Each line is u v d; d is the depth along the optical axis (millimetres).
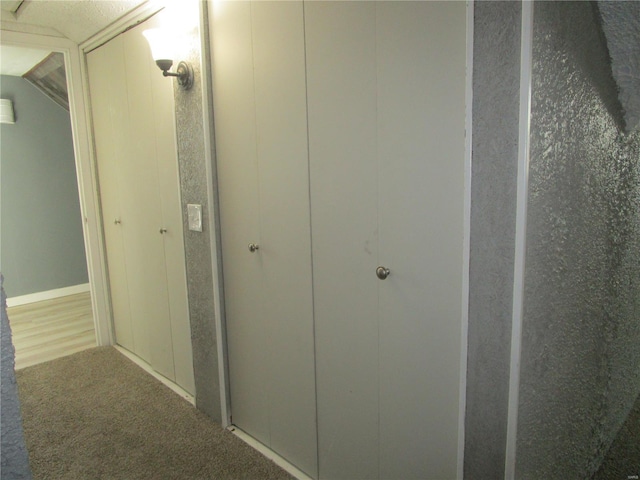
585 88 1262
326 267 1543
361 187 1380
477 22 1004
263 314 1852
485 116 1020
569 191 1247
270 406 1903
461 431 1182
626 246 1780
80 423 2172
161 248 2471
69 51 2842
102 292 3152
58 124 4387
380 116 1294
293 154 1595
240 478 1768
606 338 1702
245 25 1702
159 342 2656
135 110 2479
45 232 4387
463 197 1129
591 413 1657
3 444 570
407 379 1344
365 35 1297
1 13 2520
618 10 1148
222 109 1884
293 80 1548
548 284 1178
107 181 2930
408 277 1290
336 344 1556
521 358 1056
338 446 1619
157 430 2105
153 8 2141
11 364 563
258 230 1804
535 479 1238
